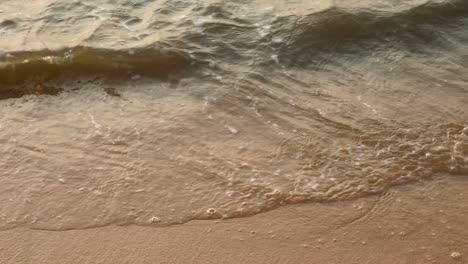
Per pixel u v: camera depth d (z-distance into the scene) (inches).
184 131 209.0
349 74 247.3
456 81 241.0
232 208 176.1
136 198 179.8
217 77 241.8
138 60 248.7
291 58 256.2
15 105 225.6
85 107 224.8
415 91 233.8
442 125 211.0
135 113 219.9
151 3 295.0
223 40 264.4
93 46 254.7
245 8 289.1
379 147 199.9
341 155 196.4
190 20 278.7
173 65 247.9
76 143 203.6
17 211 174.6
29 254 159.8
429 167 191.2
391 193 181.3
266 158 195.8
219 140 204.8
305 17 279.1
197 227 169.5
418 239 164.7
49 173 189.8
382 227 168.9
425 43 270.2
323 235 166.4
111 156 197.3
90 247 162.4
